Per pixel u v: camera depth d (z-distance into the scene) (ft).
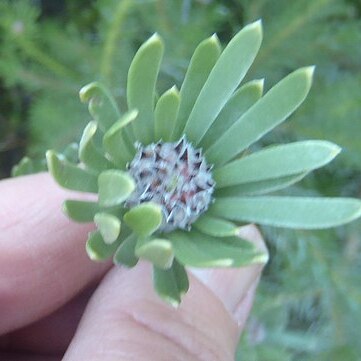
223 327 0.34
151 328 0.32
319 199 0.23
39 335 0.41
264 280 0.57
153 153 0.25
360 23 0.54
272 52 0.53
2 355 0.42
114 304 0.33
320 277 0.55
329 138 0.53
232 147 0.25
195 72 0.26
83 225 0.36
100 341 0.32
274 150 0.24
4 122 0.60
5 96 0.59
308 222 0.23
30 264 0.36
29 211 0.36
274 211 0.24
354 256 0.56
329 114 0.53
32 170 0.47
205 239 0.24
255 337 0.55
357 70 0.58
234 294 0.37
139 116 0.25
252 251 0.22
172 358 0.31
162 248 0.21
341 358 0.54
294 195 0.55
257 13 0.55
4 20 0.51
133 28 0.52
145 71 0.24
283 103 0.24
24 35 0.52
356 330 0.54
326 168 0.56
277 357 0.54
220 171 0.25
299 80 0.24
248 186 0.25
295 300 0.56
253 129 0.25
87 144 0.23
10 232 0.36
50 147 0.53
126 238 0.24
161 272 0.24
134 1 0.49
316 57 0.55
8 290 0.36
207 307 0.34
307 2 0.52
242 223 0.25
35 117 0.53
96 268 0.37
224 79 0.25
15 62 0.53
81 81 0.54
